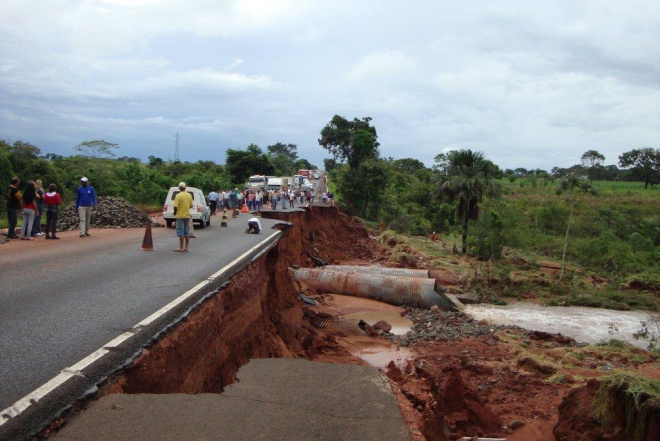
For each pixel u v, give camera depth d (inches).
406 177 3814.0
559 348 861.8
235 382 255.9
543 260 2006.6
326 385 255.4
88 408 199.6
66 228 966.4
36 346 254.8
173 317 316.8
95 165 1895.9
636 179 4817.9
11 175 1261.1
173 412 204.7
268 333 577.0
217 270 505.0
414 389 552.1
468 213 2000.5
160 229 993.5
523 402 597.3
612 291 1502.2
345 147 3806.6
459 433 465.1
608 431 416.5
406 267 1635.1
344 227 2245.3
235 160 3275.1
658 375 704.4
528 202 3312.0
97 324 296.4
